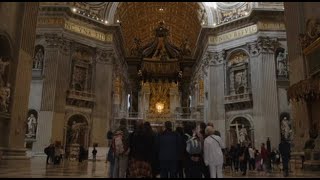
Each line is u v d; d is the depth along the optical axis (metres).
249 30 22.59
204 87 26.16
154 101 38.09
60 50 21.52
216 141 6.04
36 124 20.34
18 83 10.66
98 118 23.20
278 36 21.70
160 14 33.97
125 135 6.95
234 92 23.02
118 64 28.59
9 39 10.18
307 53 10.53
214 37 24.45
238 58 23.28
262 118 20.73
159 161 6.26
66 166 12.96
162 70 37.97
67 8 21.55
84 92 22.70
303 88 10.15
